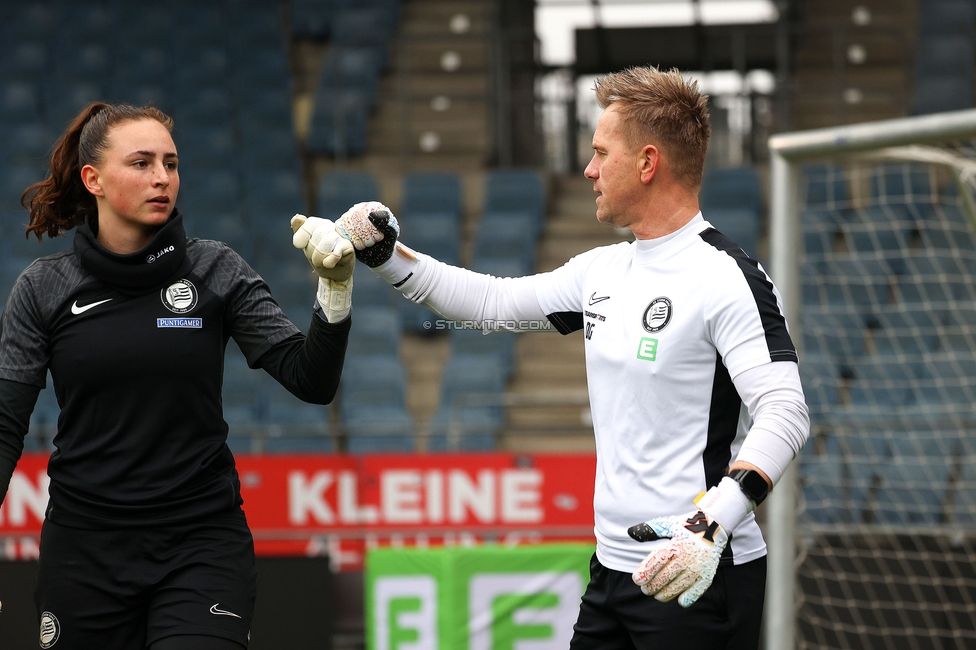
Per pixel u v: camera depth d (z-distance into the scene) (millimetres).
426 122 45156
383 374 33375
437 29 47938
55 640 8414
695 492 8047
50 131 43844
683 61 47062
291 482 22359
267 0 48719
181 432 8445
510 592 17656
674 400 8102
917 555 18016
